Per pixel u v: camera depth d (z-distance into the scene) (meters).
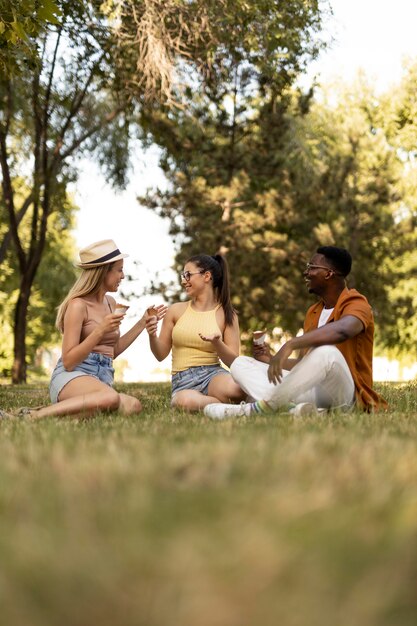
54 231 29.06
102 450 2.49
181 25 14.53
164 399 7.36
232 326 5.83
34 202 19.62
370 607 0.99
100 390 5.11
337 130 25.28
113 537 1.27
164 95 16.56
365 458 2.10
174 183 20.00
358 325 4.75
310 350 4.62
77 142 18.92
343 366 4.64
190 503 1.47
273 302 21.38
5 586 1.07
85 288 5.39
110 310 5.61
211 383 5.59
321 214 22.66
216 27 14.66
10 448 2.67
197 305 5.83
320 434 2.99
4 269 31.00
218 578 1.06
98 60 16.56
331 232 21.25
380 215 22.55
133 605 1.00
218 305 5.83
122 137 19.62
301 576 1.08
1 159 18.72
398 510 1.43
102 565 1.12
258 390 4.79
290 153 21.73
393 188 22.72
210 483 1.71
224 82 17.69
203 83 16.22
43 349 43.41
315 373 4.57
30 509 1.57
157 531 1.29
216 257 5.92
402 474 1.88
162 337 5.85
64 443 2.78
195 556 1.14
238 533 1.24
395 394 7.15
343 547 1.19
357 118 23.70
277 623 0.96
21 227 30.42
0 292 32.66
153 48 14.41
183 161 20.80
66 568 1.11
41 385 15.30
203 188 19.67
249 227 20.23
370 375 5.02
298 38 15.49
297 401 4.72
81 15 15.11
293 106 20.88
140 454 2.23
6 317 34.22
